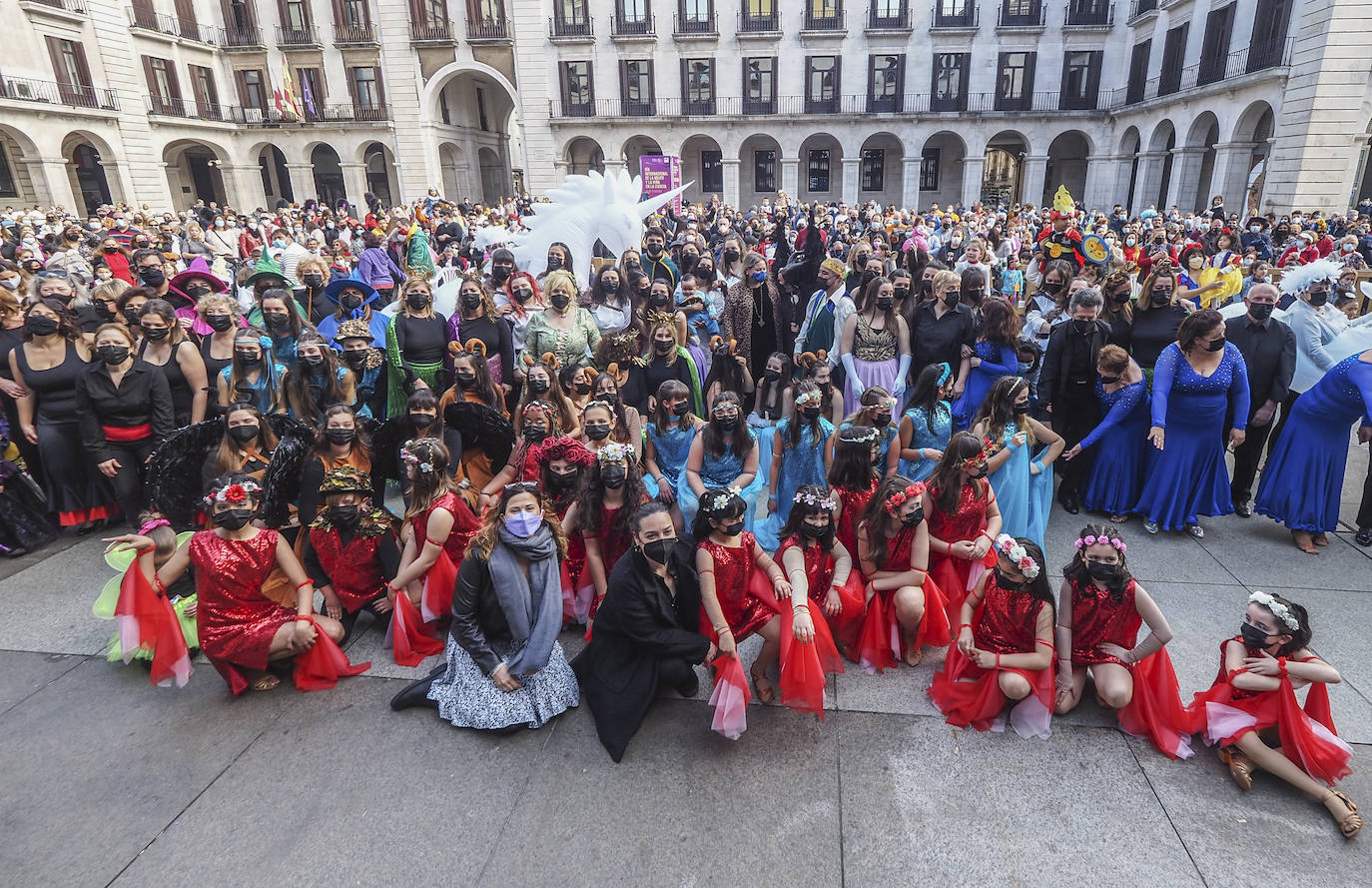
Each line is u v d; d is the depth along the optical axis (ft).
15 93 82.23
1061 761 10.21
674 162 52.90
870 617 12.25
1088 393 17.38
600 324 22.04
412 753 10.58
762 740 10.77
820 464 14.57
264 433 14.07
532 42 103.45
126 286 19.70
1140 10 92.94
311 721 11.27
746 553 11.30
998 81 101.50
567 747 10.68
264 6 108.17
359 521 12.94
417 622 12.86
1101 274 24.53
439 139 111.86
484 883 8.52
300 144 112.16
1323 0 61.05
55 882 8.57
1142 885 8.34
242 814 9.53
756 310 23.27
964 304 19.15
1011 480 14.84
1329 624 13.07
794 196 106.83
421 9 104.27
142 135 98.27
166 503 13.70
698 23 103.09
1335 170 63.87
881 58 102.78
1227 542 16.25
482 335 18.94
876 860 8.74
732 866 8.68
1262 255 43.21
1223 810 9.35
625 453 12.76
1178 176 84.58
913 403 15.89
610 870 8.66
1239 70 72.84
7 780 10.13
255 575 11.57
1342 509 17.93
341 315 21.58
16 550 16.60
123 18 94.99
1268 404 16.76
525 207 76.18
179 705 11.71
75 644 13.34
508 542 10.80
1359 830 8.91
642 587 11.02
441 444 13.25
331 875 8.65
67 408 16.79
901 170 112.78
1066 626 10.87
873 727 10.99
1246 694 9.95
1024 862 8.66
